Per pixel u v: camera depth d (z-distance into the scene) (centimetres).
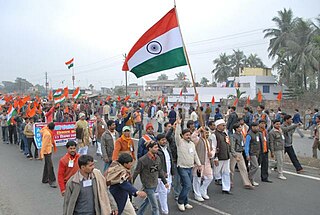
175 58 802
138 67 814
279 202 747
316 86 4428
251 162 870
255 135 868
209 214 677
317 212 684
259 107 1327
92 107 3628
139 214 618
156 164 592
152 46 808
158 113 2009
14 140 1769
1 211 727
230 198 779
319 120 1149
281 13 4647
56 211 726
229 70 7275
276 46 4553
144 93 8256
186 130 707
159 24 805
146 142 704
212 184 905
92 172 436
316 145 1154
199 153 752
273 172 1024
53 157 1355
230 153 857
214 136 796
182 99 4259
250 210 698
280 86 4719
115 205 449
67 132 1568
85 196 424
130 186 494
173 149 728
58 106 2023
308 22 4219
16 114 1723
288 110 3400
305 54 3975
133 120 1800
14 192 870
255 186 874
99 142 1299
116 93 9181
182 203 699
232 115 1271
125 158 501
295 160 1011
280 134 945
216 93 4384
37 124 1353
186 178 693
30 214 708
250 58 7225
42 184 951
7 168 1162
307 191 827
